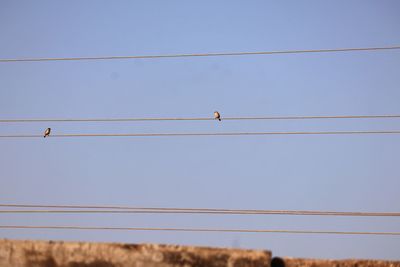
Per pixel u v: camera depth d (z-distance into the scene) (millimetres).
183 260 11055
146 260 11086
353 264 11172
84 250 11211
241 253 11023
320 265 11195
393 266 11109
